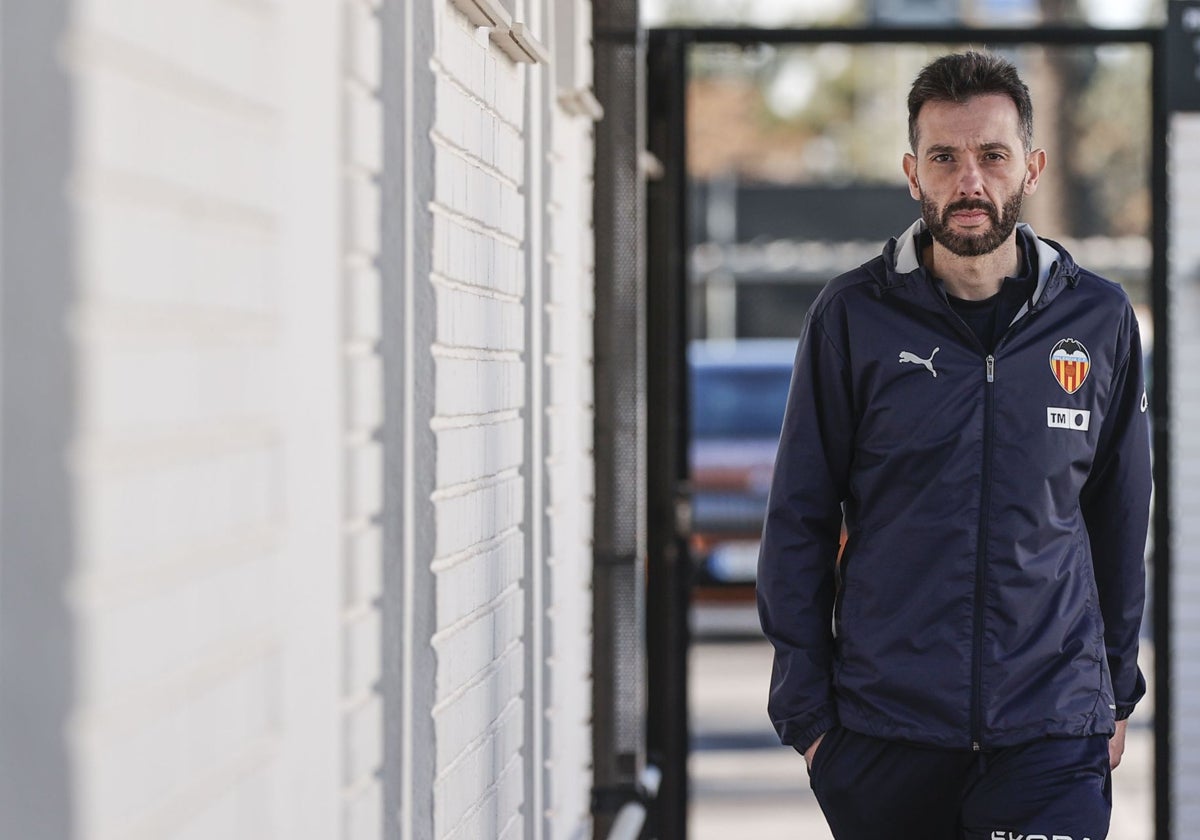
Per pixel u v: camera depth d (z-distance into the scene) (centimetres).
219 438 246
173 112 229
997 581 426
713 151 5731
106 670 209
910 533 431
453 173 404
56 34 199
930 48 723
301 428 285
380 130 340
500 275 468
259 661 264
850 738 442
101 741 208
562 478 591
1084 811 424
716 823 1071
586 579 664
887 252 442
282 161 274
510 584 485
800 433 450
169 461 228
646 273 734
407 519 356
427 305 378
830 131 5784
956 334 431
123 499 214
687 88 726
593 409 675
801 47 716
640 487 682
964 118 426
